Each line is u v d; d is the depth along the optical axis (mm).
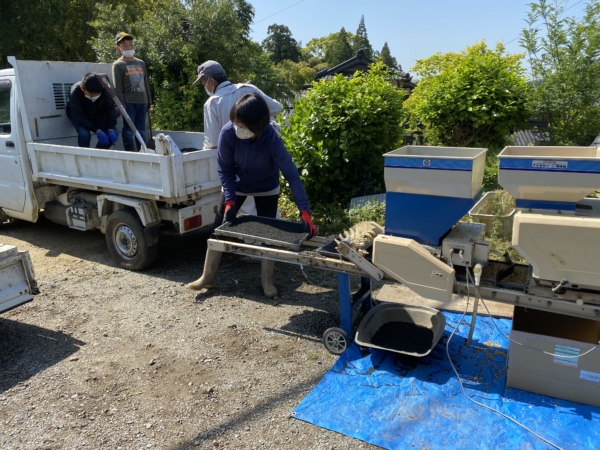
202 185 5066
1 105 6035
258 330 4148
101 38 12180
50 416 3156
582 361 2938
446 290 3076
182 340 4023
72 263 5727
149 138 6875
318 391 3281
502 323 4027
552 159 2760
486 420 2934
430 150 3523
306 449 2820
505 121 8055
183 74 12000
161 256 5926
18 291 3949
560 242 2713
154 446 2885
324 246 3695
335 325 4184
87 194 5816
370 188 7109
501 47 9602
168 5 12445
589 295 2752
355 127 6863
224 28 12531
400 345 3605
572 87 7965
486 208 5152
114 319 4395
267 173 4410
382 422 2971
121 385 3457
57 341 4051
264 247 3838
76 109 5812
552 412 2967
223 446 2867
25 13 15953
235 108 3807
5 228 7113
